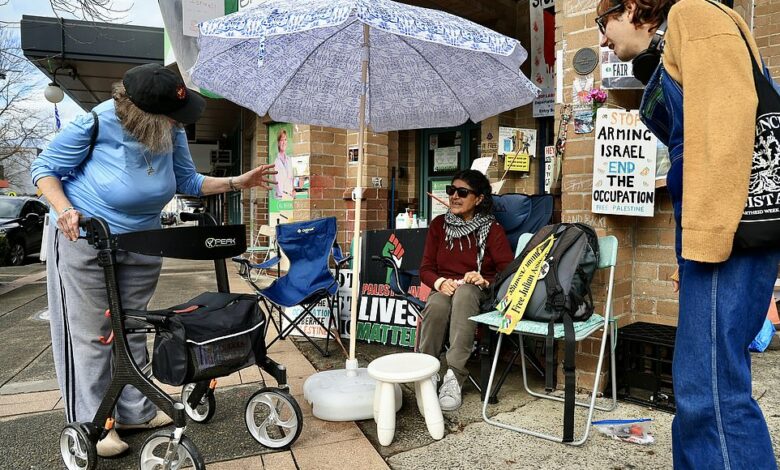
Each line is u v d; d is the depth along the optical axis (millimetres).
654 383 2723
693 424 1395
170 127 2107
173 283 7469
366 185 6324
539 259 2564
